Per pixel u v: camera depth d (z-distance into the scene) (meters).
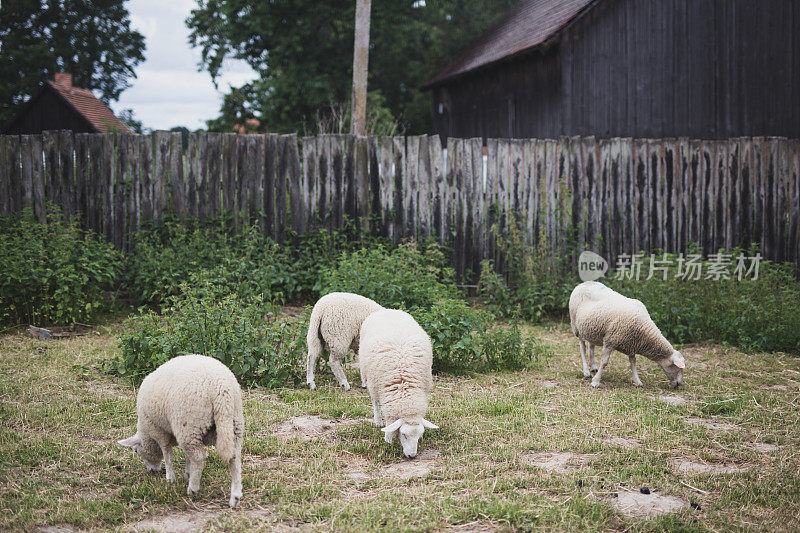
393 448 5.23
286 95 23.55
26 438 5.23
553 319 11.07
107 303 10.38
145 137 11.16
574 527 3.92
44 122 28.09
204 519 4.03
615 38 16.34
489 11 30.39
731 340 9.48
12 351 8.00
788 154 11.66
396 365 5.11
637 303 7.35
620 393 6.92
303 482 4.57
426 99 28.22
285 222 11.61
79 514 4.04
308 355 6.91
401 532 3.83
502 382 7.34
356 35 16.45
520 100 18.34
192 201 11.35
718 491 4.53
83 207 11.21
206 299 7.31
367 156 11.66
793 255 11.79
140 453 4.57
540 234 11.55
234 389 4.20
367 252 11.20
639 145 11.63
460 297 11.67
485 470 4.79
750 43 16.58
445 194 11.73
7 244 9.52
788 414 6.25
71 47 34.69
